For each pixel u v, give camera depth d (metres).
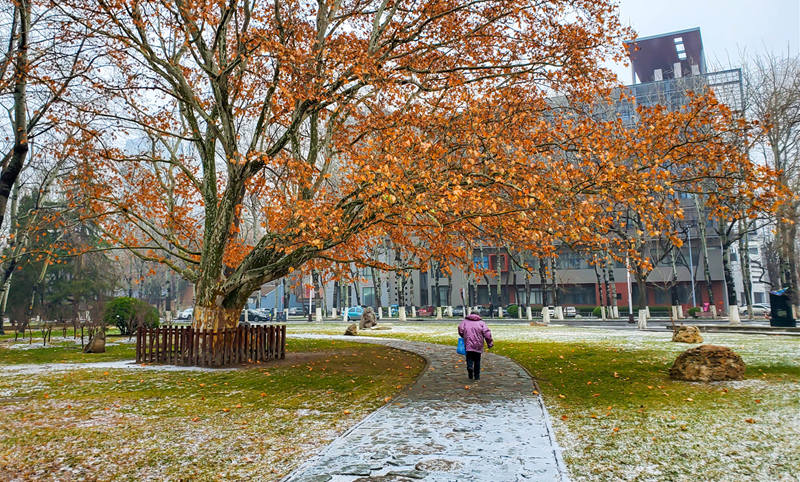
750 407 7.61
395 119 13.22
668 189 10.15
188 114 15.30
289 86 12.15
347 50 12.48
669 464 5.11
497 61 14.63
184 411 8.35
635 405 8.07
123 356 17.77
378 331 30.53
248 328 15.64
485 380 11.11
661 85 47.94
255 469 5.21
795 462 5.06
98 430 7.03
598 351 15.82
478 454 5.49
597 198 11.16
